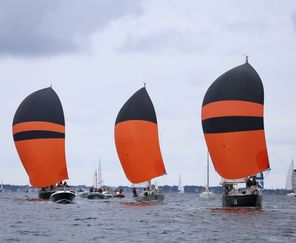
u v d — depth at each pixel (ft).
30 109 242.99
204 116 187.93
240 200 185.37
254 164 181.47
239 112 181.47
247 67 183.73
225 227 142.72
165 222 156.76
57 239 118.52
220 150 184.34
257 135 181.27
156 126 236.43
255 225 147.33
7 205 241.96
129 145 233.96
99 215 182.29
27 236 123.54
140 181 236.02
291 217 175.01
